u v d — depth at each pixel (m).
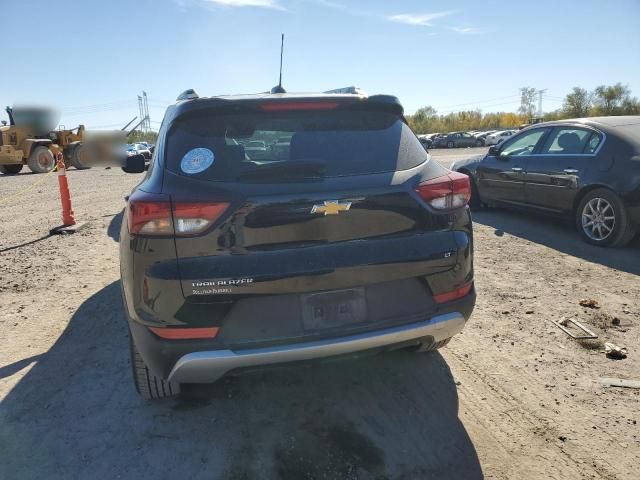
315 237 2.36
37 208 10.51
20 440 2.62
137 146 29.70
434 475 2.32
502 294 4.53
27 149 22.11
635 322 3.87
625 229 5.53
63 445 2.57
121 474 2.36
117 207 10.27
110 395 3.04
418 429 2.66
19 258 6.22
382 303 2.49
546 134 6.73
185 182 2.35
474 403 2.88
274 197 2.30
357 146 2.64
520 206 7.08
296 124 2.65
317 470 2.36
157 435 2.64
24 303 4.61
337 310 2.41
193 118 2.60
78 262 5.97
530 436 2.58
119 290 4.91
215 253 2.27
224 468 2.39
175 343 2.29
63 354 3.58
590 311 4.10
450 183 2.66
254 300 2.30
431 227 2.59
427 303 2.59
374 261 2.42
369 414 2.80
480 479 2.29
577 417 2.73
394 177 2.53
